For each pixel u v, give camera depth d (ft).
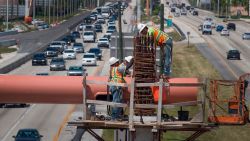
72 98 119.44
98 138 116.67
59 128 389.39
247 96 419.13
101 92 117.29
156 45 115.85
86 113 112.47
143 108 111.75
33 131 348.18
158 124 107.96
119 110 112.88
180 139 319.47
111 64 115.85
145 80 113.09
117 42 321.52
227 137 349.61
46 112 437.58
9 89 119.24
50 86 118.52
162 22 340.80
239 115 124.67
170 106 112.06
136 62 113.29
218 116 124.26
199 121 111.04
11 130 388.98
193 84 111.75
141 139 108.88
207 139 342.23
